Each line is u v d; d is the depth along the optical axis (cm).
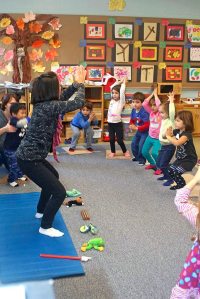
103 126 591
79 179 395
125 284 207
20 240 251
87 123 504
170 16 589
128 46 586
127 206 322
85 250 242
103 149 539
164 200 337
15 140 354
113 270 220
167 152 384
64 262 225
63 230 268
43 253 235
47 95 238
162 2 581
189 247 250
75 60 577
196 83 621
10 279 205
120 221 290
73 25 566
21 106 354
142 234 269
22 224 275
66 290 200
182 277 158
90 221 288
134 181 391
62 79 575
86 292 199
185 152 344
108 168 439
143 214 305
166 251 245
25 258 228
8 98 372
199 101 618
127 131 591
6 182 375
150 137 420
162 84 596
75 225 280
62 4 558
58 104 236
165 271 221
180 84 602
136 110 460
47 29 560
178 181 346
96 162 466
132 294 198
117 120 481
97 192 356
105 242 255
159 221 292
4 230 265
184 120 342
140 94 458
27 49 560
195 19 596
